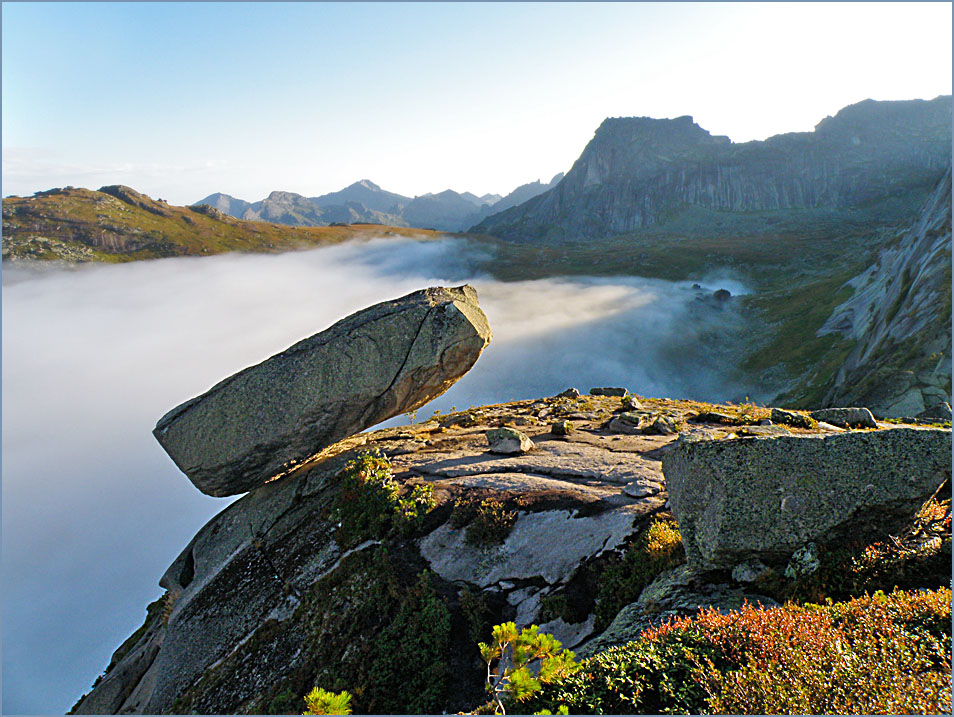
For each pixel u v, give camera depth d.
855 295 123.19
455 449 27.41
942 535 10.85
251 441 23.59
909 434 11.16
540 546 17.78
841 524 10.96
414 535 19.72
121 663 27.92
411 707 14.35
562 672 8.95
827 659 7.89
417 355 24.02
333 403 23.77
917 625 8.44
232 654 19.47
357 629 17.08
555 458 24.33
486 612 16.19
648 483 20.12
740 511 11.33
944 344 50.00
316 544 21.72
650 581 14.23
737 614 9.52
